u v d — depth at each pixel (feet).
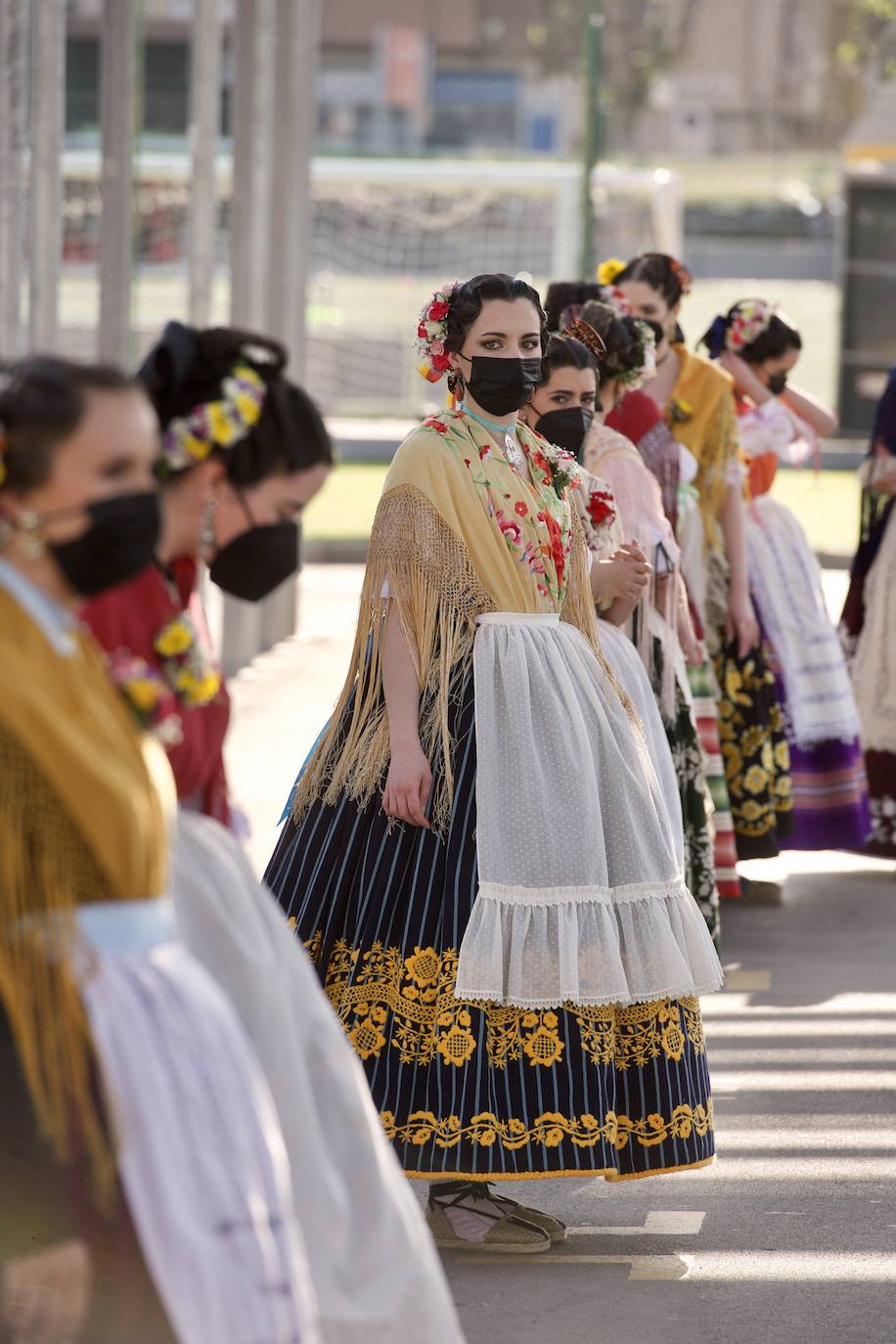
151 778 13.50
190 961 13.58
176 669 14.69
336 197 175.22
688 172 221.25
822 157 228.22
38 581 13.39
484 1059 21.74
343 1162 15.25
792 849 41.42
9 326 54.85
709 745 37.65
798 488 126.82
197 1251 12.62
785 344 41.24
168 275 145.48
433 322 23.15
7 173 54.39
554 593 23.16
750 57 294.66
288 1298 12.81
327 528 103.65
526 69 319.27
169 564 15.26
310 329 175.52
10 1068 13.82
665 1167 22.34
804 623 41.22
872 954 36.14
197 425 14.56
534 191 161.68
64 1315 13.69
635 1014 22.44
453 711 22.61
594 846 22.15
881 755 43.06
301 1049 15.24
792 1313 20.89
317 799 23.63
